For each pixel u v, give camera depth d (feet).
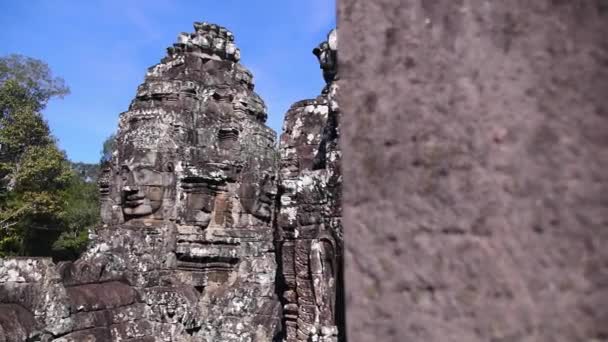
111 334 28.71
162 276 40.24
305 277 21.43
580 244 3.45
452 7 4.09
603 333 3.34
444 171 4.00
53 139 88.28
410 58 4.25
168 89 47.21
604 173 3.41
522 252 3.63
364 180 4.40
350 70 4.58
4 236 76.79
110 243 38.32
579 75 3.54
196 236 44.01
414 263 4.07
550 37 3.67
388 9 4.42
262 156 50.39
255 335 36.14
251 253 46.09
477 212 3.83
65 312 25.94
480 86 3.90
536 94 3.68
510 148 3.74
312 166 25.13
